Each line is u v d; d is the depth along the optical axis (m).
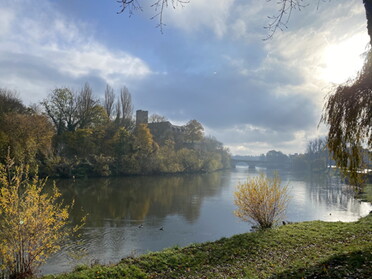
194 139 94.31
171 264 8.73
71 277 7.66
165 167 66.00
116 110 68.50
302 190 44.47
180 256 9.35
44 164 44.66
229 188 44.44
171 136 87.19
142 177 59.31
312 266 7.00
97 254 14.42
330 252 8.74
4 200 8.58
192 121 94.88
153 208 27.02
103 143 59.94
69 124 56.59
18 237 8.63
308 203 31.80
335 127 8.12
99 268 8.28
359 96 7.64
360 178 8.50
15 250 8.66
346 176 8.77
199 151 87.19
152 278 7.77
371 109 7.45
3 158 32.78
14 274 8.66
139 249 15.43
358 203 32.09
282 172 103.94
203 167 81.62
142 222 21.48
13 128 35.62
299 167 112.75
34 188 9.12
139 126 67.12
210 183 52.50
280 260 8.65
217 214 24.77
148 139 65.69
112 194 34.50
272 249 9.85
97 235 17.73
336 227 12.70
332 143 8.48
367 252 7.29
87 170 51.47
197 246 10.50
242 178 66.56
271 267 8.02
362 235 10.96
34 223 8.82
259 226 15.26
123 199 31.23
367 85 7.41
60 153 52.28
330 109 8.17
